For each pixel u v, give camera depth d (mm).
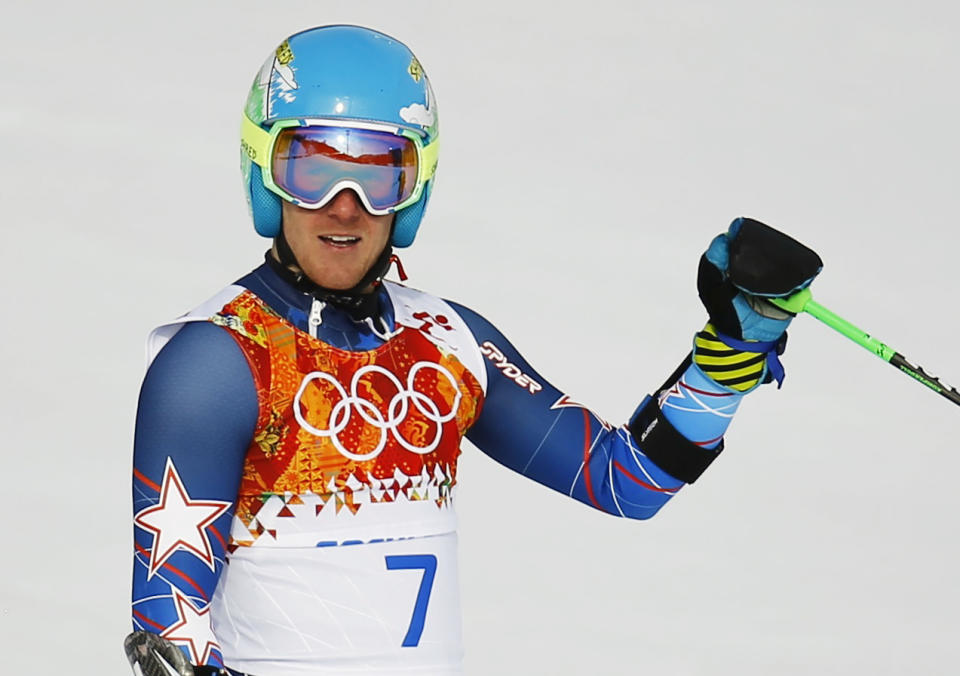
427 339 12766
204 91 26094
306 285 12328
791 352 24656
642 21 27797
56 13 26562
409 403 12391
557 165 26172
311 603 11992
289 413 12016
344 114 12148
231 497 11906
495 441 13414
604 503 13414
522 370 13391
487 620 21172
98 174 25250
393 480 12172
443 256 24688
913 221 26094
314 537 12008
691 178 26172
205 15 26609
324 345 12250
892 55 27797
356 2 27312
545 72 27078
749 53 27656
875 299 25094
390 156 12227
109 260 24359
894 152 26672
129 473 22328
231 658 12148
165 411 11836
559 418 13375
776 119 26938
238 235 24734
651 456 13172
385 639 12086
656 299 24641
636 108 26906
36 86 26078
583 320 24188
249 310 12219
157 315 23609
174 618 11656
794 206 26062
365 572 12062
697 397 13031
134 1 26578
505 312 24062
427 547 12289
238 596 12109
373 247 12367
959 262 25719
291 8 26922
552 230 25375
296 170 12148
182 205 24984
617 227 25578
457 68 26906
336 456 12055
